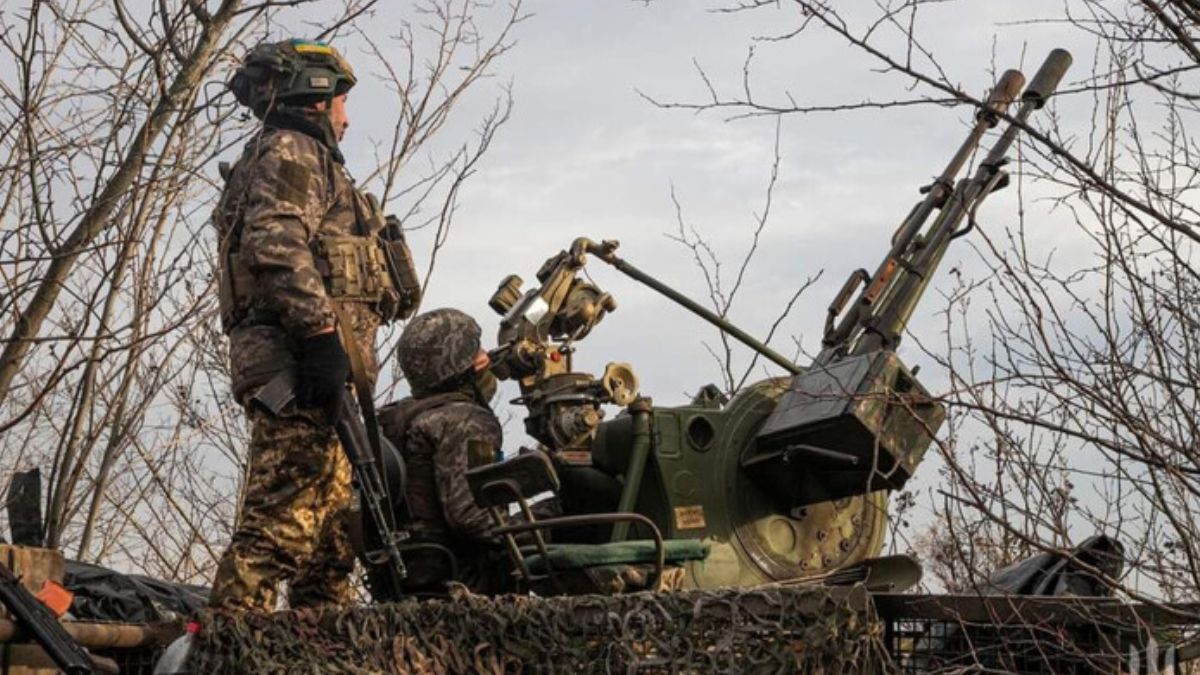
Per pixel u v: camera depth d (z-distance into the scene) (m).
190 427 10.19
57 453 8.22
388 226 6.54
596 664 5.27
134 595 6.92
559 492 6.80
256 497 6.09
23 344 6.66
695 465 6.61
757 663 5.11
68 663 5.52
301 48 6.41
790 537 6.69
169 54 7.34
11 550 6.04
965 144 7.55
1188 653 5.77
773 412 6.71
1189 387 5.52
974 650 5.81
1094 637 5.99
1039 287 5.59
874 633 5.22
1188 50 5.12
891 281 7.28
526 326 6.89
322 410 6.10
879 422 6.41
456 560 6.46
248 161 6.26
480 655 5.41
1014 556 7.11
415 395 6.65
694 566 6.44
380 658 5.52
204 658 5.71
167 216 7.31
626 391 6.58
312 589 6.65
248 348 6.13
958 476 5.45
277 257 5.97
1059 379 5.45
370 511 6.25
